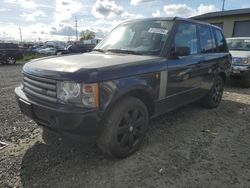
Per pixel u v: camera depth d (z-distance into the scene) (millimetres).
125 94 2963
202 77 4621
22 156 3146
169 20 3984
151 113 3568
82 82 2562
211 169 2957
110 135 2895
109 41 4238
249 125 4473
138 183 2668
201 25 4676
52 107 2666
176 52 3654
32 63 3207
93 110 2621
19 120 4410
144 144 3555
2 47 17719
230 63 5840
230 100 6406
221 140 3785
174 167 2980
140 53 3652
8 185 2584
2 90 7090
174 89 3783
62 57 3412
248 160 3189
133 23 4285
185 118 4762
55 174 2787
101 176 2771
